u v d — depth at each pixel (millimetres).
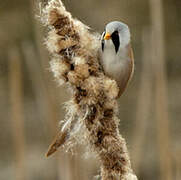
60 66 4520
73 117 4543
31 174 5293
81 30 4520
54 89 4691
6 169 5516
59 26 4516
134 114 6109
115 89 4523
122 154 4512
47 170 5344
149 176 5191
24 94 6445
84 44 4520
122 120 6074
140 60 6578
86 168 4660
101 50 4605
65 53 4520
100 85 4520
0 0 7125
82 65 4516
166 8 7113
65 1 6301
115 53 4617
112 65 4613
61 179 4664
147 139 5301
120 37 4621
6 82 6609
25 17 7043
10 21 7074
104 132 4516
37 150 5645
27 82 6488
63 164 4664
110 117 4523
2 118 6238
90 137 4520
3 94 6477
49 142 4688
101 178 4516
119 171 4508
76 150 4605
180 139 5539
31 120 6141
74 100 4523
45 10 4516
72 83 4520
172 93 6281
